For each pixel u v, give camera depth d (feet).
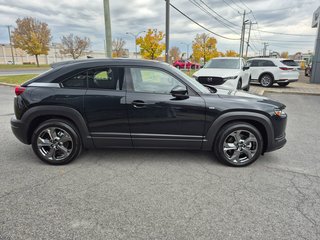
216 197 9.63
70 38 194.18
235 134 12.17
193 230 7.75
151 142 12.30
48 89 11.91
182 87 11.75
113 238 7.36
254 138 12.10
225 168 12.26
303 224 8.08
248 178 11.23
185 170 12.00
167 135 12.17
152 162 12.88
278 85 52.21
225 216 8.45
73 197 9.51
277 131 12.21
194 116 11.88
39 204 9.00
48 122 12.05
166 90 12.19
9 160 12.91
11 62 238.89
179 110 11.82
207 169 12.12
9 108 25.96
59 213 8.49
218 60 35.24
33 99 11.83
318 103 32.42
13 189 10.01
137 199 9.43
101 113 11.92
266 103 12.26
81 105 11.82
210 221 8.19
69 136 12.16
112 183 10.65
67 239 7.29
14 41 150.30
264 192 10.03
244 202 9.30
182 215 8.49
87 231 7.64
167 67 12.30
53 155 12.29
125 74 12.06
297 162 13.08
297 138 17.31
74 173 11.54
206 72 31.73
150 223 8.05
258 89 43.62
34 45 146.10
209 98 11.97
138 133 12.16
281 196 9.75
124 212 8.62
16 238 7.29
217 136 12.25
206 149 12.48
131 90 11.99
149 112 11.85
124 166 12.37
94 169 12.00
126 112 11.88
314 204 9.22
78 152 12.45
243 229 7.81
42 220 8.11
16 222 7.99
